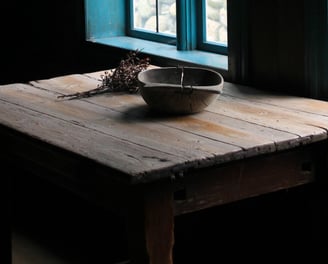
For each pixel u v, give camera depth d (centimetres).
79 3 441
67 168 286
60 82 369
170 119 305
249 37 346
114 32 447
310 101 321
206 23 396
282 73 335
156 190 262
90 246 410
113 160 262
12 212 452
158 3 423
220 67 363
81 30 444
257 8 339
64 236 422
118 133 290
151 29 432
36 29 489
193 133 288
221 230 369
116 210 272
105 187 274
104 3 442
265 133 286
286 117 303
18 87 362
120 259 396
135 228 266
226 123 298
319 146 298
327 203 306
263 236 351
